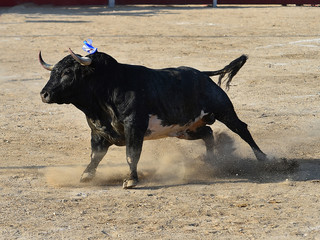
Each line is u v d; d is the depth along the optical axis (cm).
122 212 995
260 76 2294
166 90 1139
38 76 2347
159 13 4778
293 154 1349
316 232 900
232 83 2175
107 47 3011
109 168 1262
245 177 1199
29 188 1134
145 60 2633
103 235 894
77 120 1703
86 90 1126
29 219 965
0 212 997
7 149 1416
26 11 4916
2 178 1195
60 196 1084
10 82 2238
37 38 3362
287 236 884
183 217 968
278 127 1591
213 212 990
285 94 2002
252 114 1739
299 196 1068
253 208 1008
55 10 5028
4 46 3097
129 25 3956
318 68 2450
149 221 950
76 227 927
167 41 3216
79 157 1354
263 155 1234
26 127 1627
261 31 3597
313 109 1798
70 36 3431
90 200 1060
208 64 2530
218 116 1210
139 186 1145
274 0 5503
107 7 5294
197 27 3831
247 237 881
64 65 1120
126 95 1111
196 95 1174
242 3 5556
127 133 1116
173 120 1156
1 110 1820
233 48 2975
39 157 1352
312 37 3306
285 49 2922
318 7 5244
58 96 1123
